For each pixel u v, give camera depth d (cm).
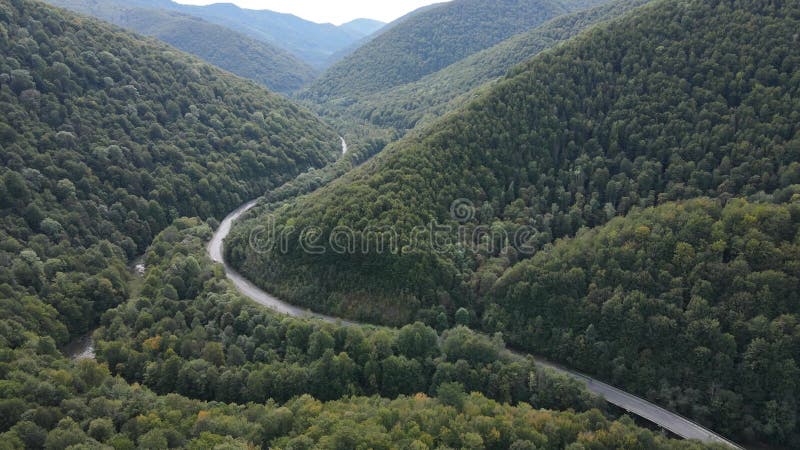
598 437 8644
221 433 8588
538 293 12462
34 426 8088
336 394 10488
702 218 11775
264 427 8800
